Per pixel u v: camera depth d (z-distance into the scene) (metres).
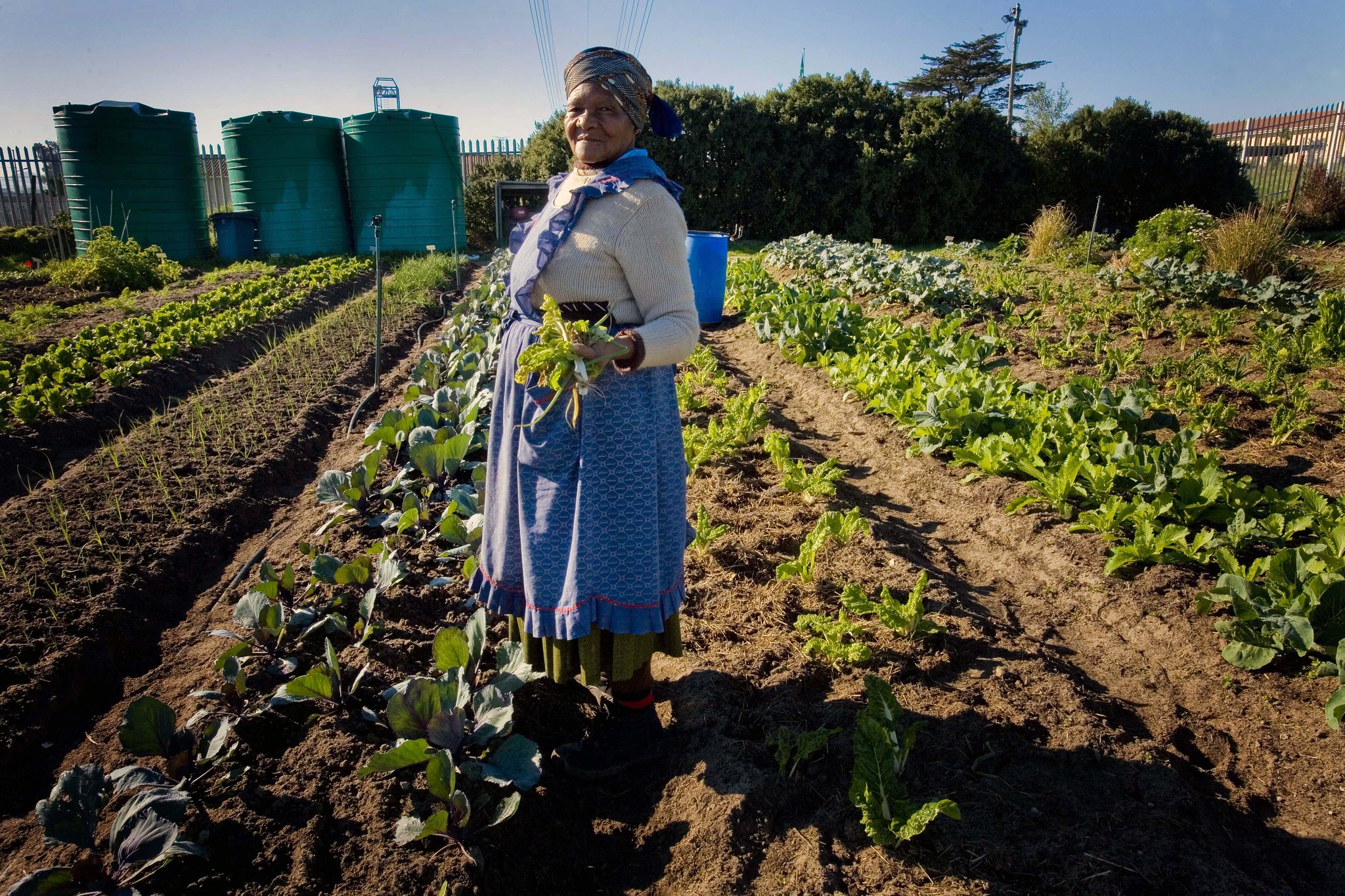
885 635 3.29
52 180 19.31
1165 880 2.13
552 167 20.94
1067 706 2.86
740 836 2.25
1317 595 3.19
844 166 21.11
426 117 17.89
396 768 2.22
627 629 2.27
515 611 2.47
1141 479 4.50
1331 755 2.71
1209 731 2.85
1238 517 3.91
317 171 17.69
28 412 5.67
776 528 4.40
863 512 4.78
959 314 9.43
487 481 2.53
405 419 5.09
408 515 3.92
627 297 2.26
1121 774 2.53
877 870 2.16
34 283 13.16
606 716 2.86
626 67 2.15
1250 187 21.42
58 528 4.21
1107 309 8.91
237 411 6.44
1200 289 8.80
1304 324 7.45
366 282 14.36
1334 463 4.91
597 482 2.23
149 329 8.79
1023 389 5.96
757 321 9.62
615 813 2.51
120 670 3.34
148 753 2.42
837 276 12.73
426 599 3.55
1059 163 21.69
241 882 2.15
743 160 20.47
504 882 2.17
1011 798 2.43
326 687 2.72
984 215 22.03
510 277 2.42
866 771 2.33
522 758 2.31
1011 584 4.00
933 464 5.39
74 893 1.99
